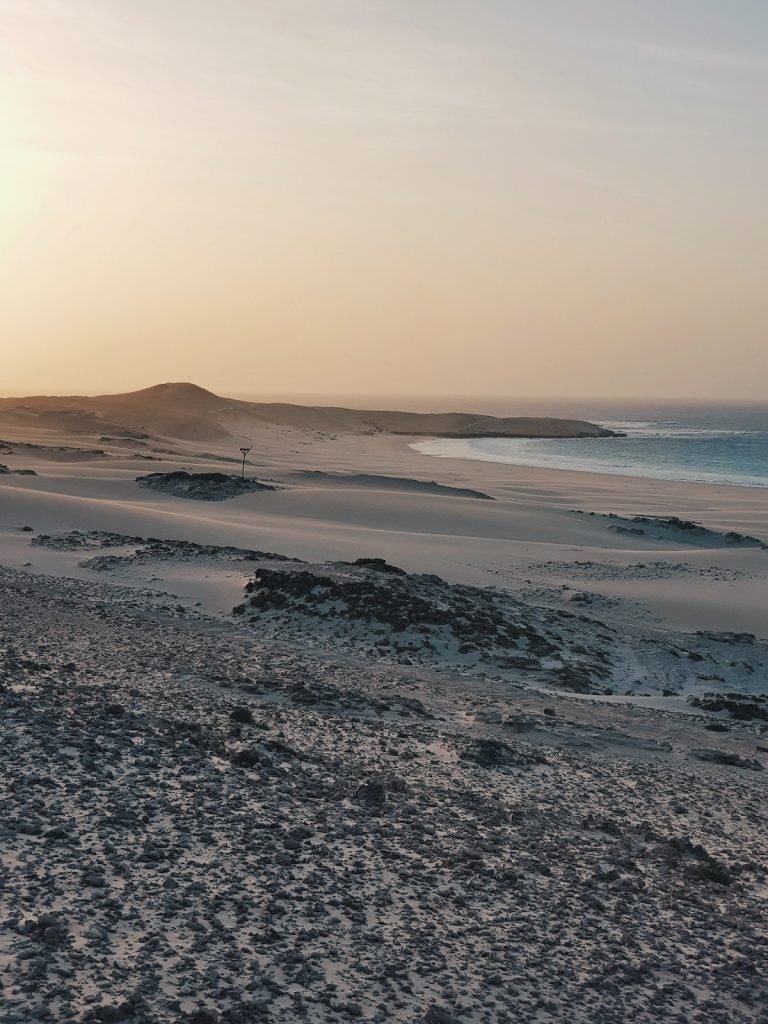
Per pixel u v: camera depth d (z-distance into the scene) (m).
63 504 70.06
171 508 82.38
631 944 9.97
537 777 18.06
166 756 13.92
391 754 18.08
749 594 54.38
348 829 12.21
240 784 13.22
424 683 28.72
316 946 8.55
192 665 26.41
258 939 8.43
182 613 38.12
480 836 13.20
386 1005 7.71
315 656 31.67
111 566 47.81
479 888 10.91
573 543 78.81
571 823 14.92
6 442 146.88
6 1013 6.43
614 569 59.59
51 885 8.69
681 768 21.09
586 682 33.78
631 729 24.88
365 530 71.94
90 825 10.41
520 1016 7.98
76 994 6.88
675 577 58.34
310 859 10.74
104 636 29.89
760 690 37.59
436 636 36.22
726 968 9.74
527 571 58.22
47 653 25.19
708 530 89.50
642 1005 8.59
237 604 40.62
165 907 8.70
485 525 83.06
